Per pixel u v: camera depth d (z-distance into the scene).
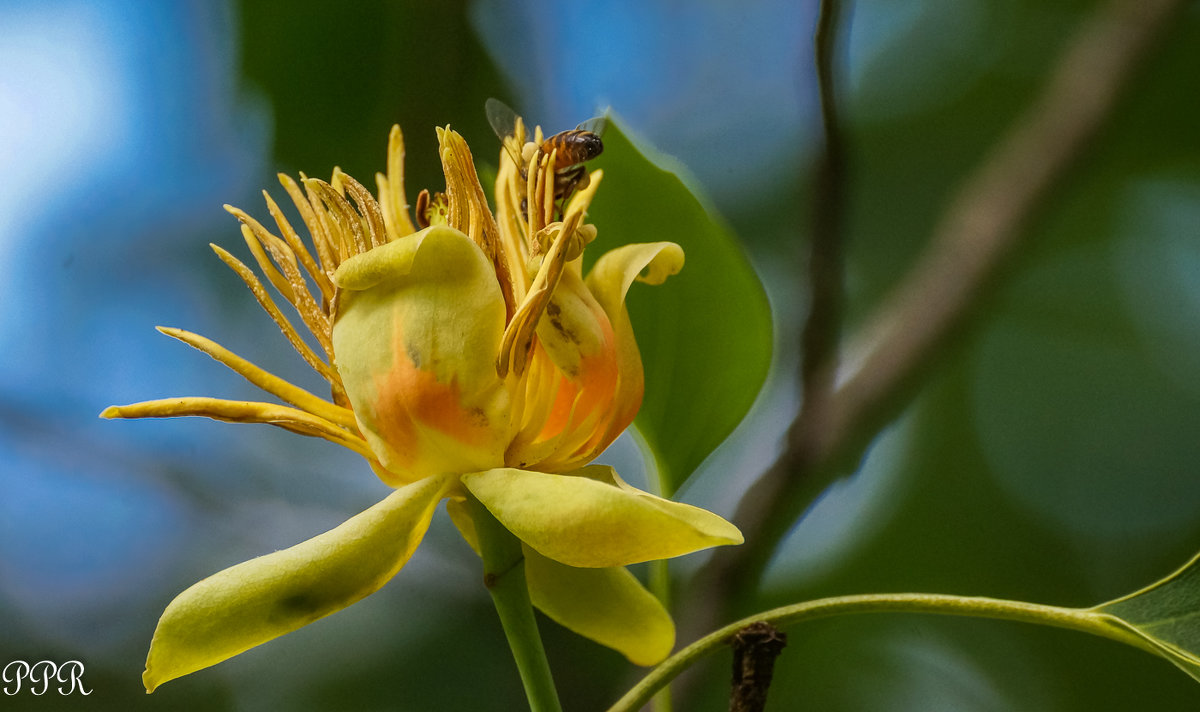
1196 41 1.21
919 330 0.86
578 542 0.64
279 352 1.20
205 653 0.64
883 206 1.29
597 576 0.69
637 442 0.75
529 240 0.67
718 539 0.64
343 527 0.65
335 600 0.65
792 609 0.68
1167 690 1.12
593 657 0.96
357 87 0.97
